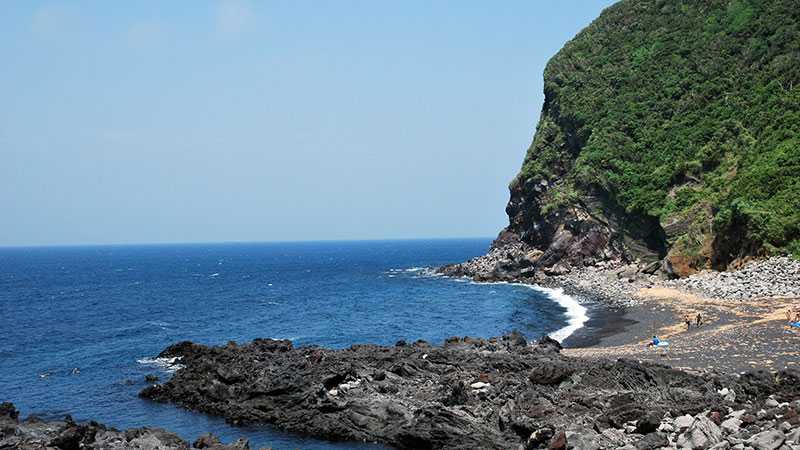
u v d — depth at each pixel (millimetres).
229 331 63844
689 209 84125
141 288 124812
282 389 30594
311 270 174375
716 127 92000
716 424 22172
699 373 30781
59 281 150500
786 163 75375
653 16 121625
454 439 24953
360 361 34938
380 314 72312
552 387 28766
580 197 98938
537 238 108062
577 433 22344
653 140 98562
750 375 27656
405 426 26359
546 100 124500
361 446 26797
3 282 147750
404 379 32031
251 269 190250
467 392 28516
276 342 42875
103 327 68812
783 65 91312
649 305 62656
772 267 64688
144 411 33250
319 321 68688
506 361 33719
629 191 93688
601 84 113938
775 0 104062
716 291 63906
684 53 109062
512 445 24219
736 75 97688
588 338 48750
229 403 31562
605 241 95438
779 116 84000
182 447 24844
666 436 21906
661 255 88938
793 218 68125
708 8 113500
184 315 78375
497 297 82125
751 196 74750
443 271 127375
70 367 46219
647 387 27859
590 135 105438
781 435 19375
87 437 25250
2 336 63219
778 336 39750
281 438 28141
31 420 28328
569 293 80812
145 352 51719
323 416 28547
